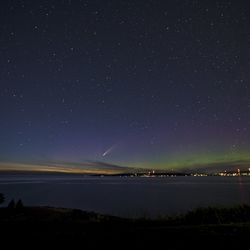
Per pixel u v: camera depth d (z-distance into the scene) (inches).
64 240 364.2
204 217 551.5
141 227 460.1
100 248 330.3
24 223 516.1
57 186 3710.6
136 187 3474.4
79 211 740.0
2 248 335.6
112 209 1246.3
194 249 318.7
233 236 362.3
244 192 2389.3
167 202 1557.6
